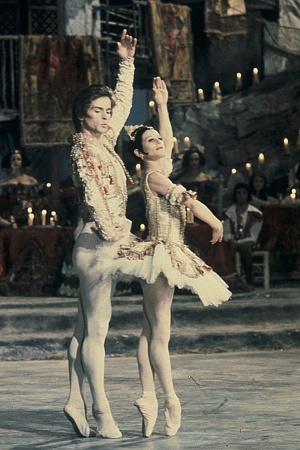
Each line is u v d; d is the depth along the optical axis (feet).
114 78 123.13
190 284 34.73
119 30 125.49
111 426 35.32
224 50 126.31
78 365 36.35
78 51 106.22
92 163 35.96
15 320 67.77
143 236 83.51
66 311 68.80
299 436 34.76
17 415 40.65
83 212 36.47
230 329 68.59
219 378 52.21
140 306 70.79
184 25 114.62
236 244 81.61
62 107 105.09
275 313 71.00
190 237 77.51
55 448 33.14
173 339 65.92
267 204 87.56
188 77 114.52
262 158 98.68
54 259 79.20
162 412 41.11
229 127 121.08
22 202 91.97
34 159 114.73
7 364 61.72
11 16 121.29
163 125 38.96
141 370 35.94
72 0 120.47
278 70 124.88
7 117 115.44
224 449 32.40
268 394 46.06
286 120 121.19
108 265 34.91
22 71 104.88
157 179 36.35
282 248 84.99
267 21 125.90
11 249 79.05
